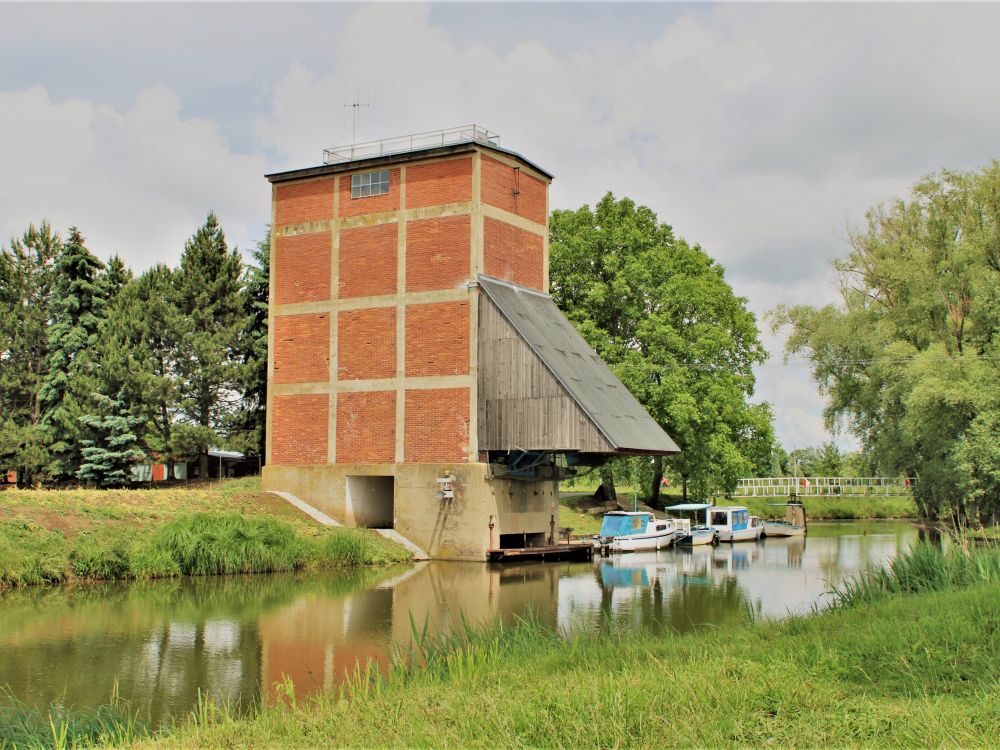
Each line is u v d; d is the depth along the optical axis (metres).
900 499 85.44
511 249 45.00
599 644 17.52
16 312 61.09
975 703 11.23
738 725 10.63
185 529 34.72
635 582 34.47
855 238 59.03
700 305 60.97
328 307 45.91
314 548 37.91
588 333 59.50
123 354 53.81
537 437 40.47
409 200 44.28
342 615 25.75
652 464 63.69
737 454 59.97
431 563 40.66
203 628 23.62
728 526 57.72
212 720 13.27
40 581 30.80
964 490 46.97
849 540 58.53
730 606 27.52
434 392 43.00
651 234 63.97
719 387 59.81
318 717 12.28
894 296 56.59
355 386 44.94
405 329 43.91
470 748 10.36
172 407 54.75
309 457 45.81
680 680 12.38
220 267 57.50
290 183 47.34
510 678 13.77
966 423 48.31
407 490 43.16
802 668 13.30
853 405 58.41
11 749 12.40
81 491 41.38
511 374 41.41
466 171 43.09
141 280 58.66
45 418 58.12
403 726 11.41
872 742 10.04
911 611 16.58
